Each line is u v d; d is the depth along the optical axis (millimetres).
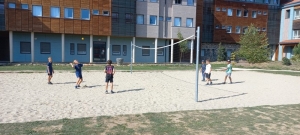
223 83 17453
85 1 28406
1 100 9445
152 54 34156
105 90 12844
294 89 15109
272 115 7891
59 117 7141
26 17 26203
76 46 30031
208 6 40812
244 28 43156
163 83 16500
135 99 10609
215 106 9508
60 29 27594
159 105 9461
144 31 32094
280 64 33125
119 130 5938
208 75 16719
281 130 6316
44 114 7465
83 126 6164
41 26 26844
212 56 41438
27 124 6219
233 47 43250
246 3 42938
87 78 17328
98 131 5797
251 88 15289
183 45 32938
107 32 29500
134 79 17828
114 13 29828
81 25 28391
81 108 8453
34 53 28312
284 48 43625
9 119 6773
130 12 30656
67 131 5730
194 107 9234
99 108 8539
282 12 45062
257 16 43938
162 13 33281
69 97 10539
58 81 15453
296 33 41719
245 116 7688
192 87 15125
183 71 24125
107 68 11914
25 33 27750
